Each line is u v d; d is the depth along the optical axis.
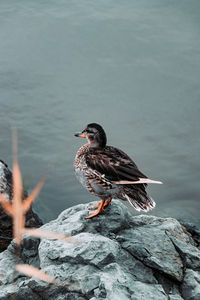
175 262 4.86
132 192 4.88
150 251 4.92
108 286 4.13
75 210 5.87
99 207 5.42
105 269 4.47
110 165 4.93
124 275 4.39
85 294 4.24
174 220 5.84
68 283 4.35
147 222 5.79
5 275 5.02
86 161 5.15
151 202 4.86
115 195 5.14
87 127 5.44
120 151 5.39
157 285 4.40
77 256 4.62
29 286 4.43
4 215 6.57
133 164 5.05
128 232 5.26
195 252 5.10
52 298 4.35
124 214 5.63
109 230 5.25
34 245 5.33
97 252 4.64
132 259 4.79
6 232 6.51
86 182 5.26
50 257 4.76
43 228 5.41
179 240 5.25
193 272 4.78
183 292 4.61
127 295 4.12
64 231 5.20
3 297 4.49
